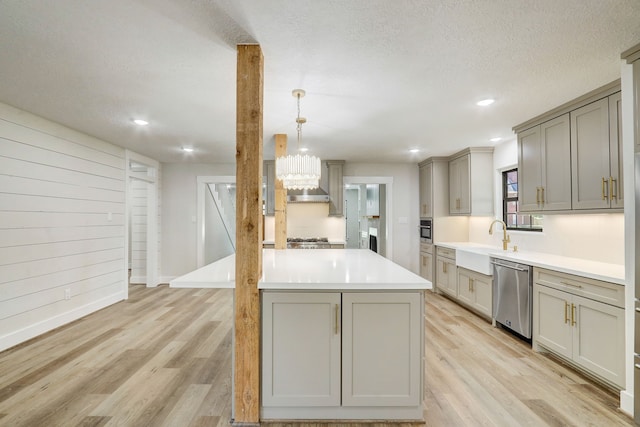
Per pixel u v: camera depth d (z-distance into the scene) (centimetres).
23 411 207
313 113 317
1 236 300
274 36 186
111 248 457
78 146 391
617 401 220
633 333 204
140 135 408
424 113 318
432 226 538
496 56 209
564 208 291
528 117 330
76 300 392
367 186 880
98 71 229
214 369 266
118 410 209
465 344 319
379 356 200
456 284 457
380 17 168
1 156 299
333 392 200
